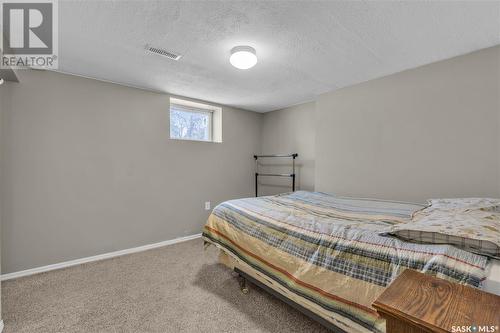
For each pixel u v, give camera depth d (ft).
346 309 3.57
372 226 4.42
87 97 8.37
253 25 5.21
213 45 6.08
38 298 6.00
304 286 4.20
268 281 5.15
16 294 6.19
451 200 5.49
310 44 6.00
